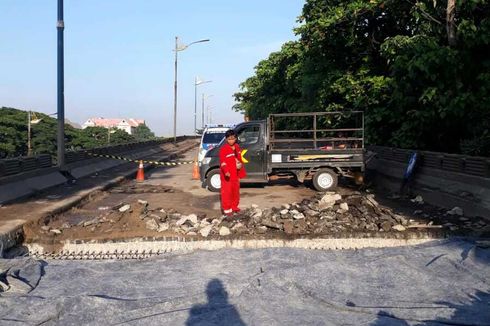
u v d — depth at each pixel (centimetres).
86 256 810
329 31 1788
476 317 487
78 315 498
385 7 1598
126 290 584
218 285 584
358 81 1748
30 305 523
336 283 587
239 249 771
